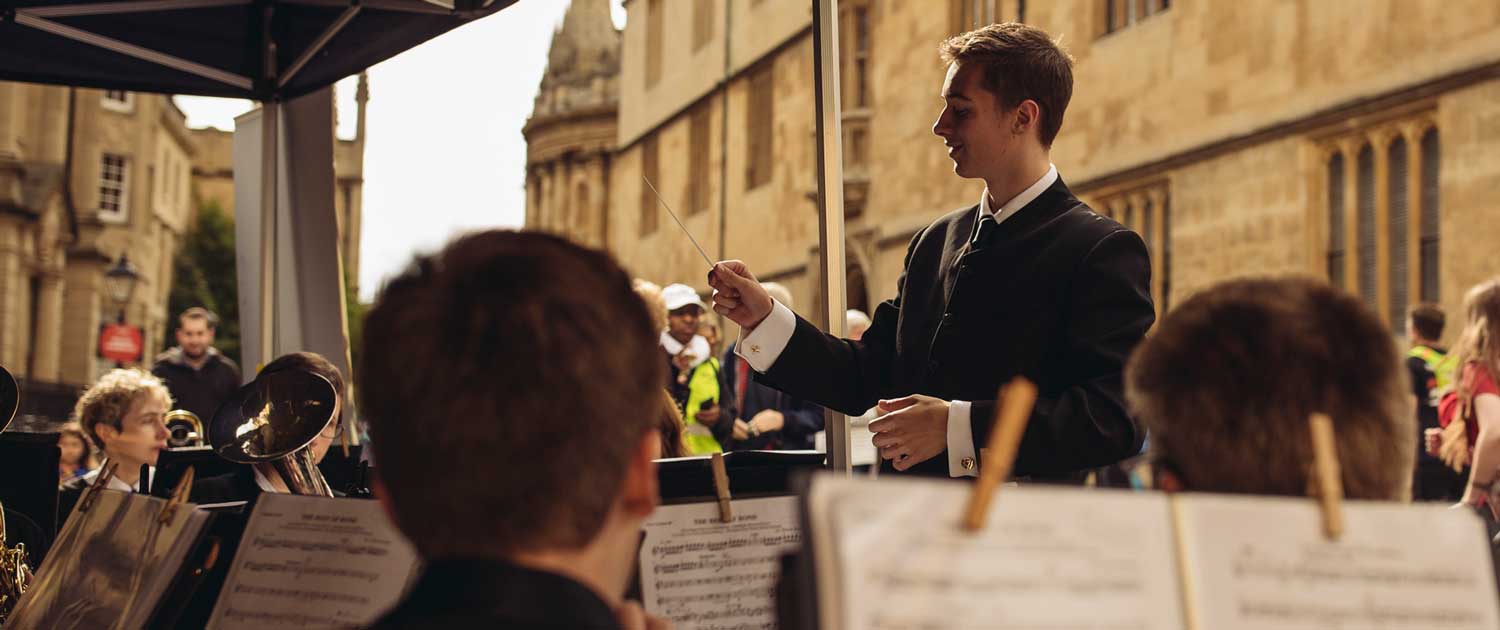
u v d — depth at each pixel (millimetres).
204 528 1974
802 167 23234
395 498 1009
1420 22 11414
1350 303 1197
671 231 30172
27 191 35656
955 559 906
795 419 6973
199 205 60031
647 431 1055
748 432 6703
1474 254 10805
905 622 881
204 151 60625
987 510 923
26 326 35906
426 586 983
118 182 42219
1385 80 11758
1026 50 2500
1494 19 10703
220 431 2738
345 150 52062
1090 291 2334
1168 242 14555
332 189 5352
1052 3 16406
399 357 995
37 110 37156
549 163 37812
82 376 39344
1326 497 1017
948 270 2586
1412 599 1001
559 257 1059
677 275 29641
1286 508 1009
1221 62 13648
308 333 5395
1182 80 14195
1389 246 11859
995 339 2428
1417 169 11508
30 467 3934
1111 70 15367
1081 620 919
